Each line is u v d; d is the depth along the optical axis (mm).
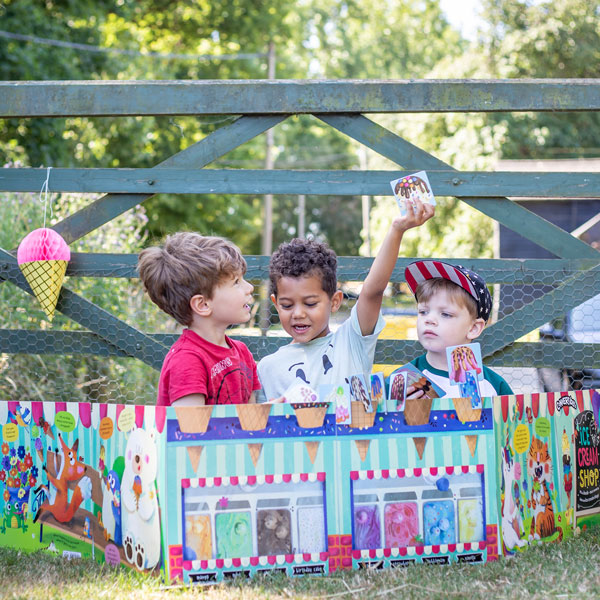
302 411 2277
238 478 2230
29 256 3270
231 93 3396
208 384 2529
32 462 2688
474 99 3322
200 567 2188
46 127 13289
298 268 2682
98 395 4418
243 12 20984
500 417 2432
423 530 2334
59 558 2557
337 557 2275
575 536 2680
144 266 2662
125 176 3438
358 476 2301
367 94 3352
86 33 15156
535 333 5090
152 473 2248
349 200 37438
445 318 2766
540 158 18234
